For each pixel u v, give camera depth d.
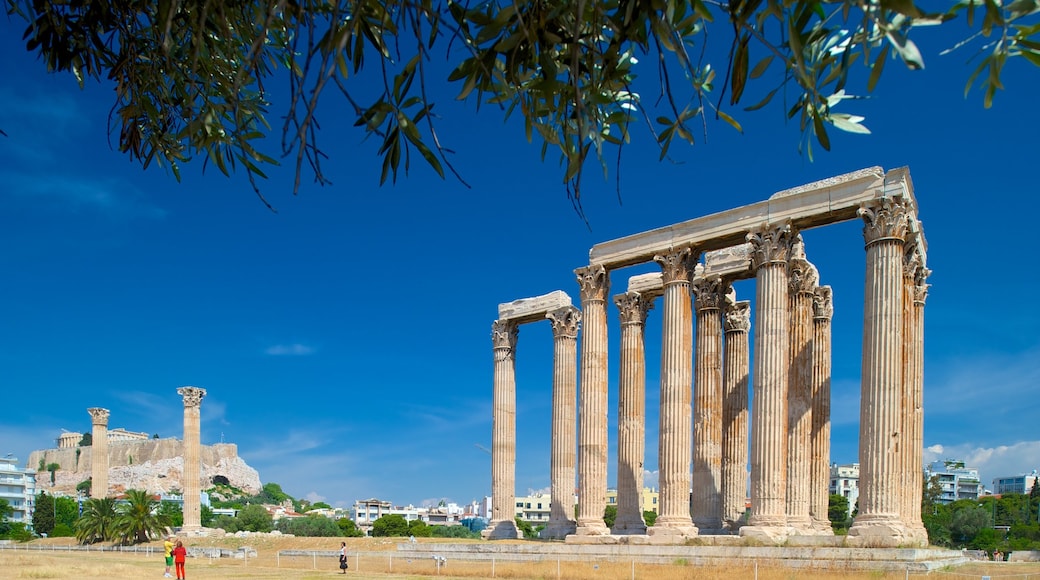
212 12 8.20
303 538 84.44
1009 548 119.88
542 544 47.81
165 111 9.91
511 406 62.72
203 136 9.42
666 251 47.00
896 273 37.53
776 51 6.05
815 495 46.47
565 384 57.38
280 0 6.42
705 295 50.34
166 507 176.88
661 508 44.62
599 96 7.20
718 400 49.25
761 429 40.19
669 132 6.92
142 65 9.59
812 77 6.58
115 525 94.19
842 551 34.88
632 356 51.31
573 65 6.16
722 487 49.56
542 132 7.71
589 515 49.03
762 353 40.97
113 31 9.25
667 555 40.84
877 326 37.34
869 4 5.60
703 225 45.66
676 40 6.43
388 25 6.93
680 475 44.47
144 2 8.77
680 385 45.22
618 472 49.69
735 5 5.96
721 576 35.44
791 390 44.53
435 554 52.91
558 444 56.44
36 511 159.12
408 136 6.94
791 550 36.41
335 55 5.74
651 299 53.31
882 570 32.59
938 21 5.93
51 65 9.20
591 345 50.50
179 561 46.22
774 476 39.66
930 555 34.25
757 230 42.78
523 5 6.65
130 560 70.88
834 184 40.34
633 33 6.49
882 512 35.91
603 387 50.44
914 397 41.78
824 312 48.25
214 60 9.59
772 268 41.72
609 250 50.53
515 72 7.05
